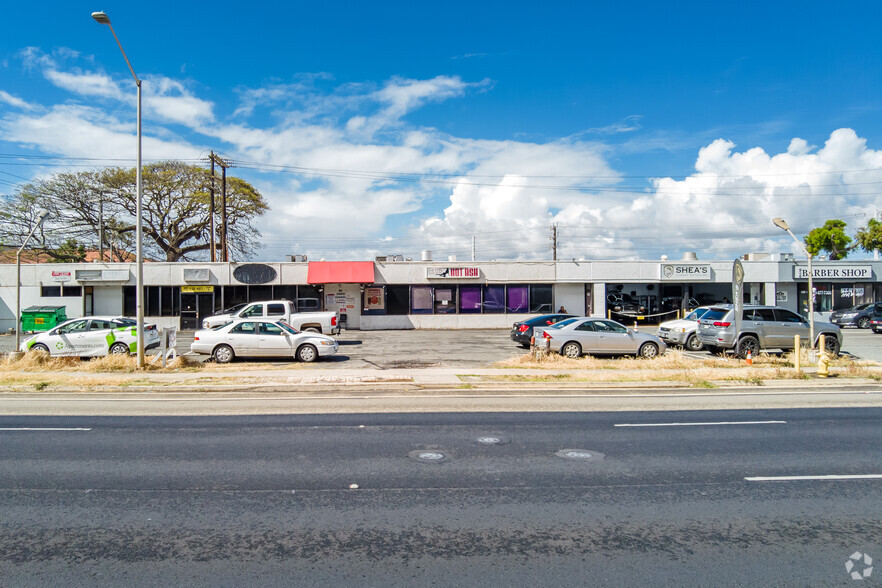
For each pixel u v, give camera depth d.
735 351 18.72
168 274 31.42
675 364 16.70
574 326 18.94
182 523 5.08
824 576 4.10
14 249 40.59
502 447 7.85
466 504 5.57
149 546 4.59
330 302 32.62
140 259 16.16
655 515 5.29
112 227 42.69
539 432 8.83
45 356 17.31
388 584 3.96
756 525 5.05
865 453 7.54
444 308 33.22
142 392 13.16
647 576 4.08
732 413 10.59
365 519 5.17
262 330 18.25
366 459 7.21
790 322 19.09
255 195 46.22
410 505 5.54
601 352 18.95
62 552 4.48
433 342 25.45
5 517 5.23
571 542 4.68
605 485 6.16
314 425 9.40
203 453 7.51
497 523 5.08
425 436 8.54
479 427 9.22
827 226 51.38
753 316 18.98
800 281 34.59
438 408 11.10
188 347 23.20
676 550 4.53
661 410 10.92
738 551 4.51
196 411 10.80
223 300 31.73
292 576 4.07
